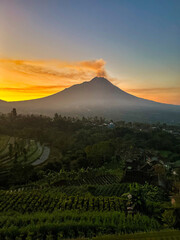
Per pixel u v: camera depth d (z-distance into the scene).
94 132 110.62
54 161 57.03
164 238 11.65
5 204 19.98
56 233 12.38
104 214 15.66
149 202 19.69
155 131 126.00
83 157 61.25
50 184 36.88
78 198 21.00
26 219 14.18
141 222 14.46
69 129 115.50
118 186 32.16
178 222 14.87
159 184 36.03
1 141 73.81
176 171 59.38
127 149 84.31
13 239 11.60
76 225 13.03
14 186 36.31
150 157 80.75
